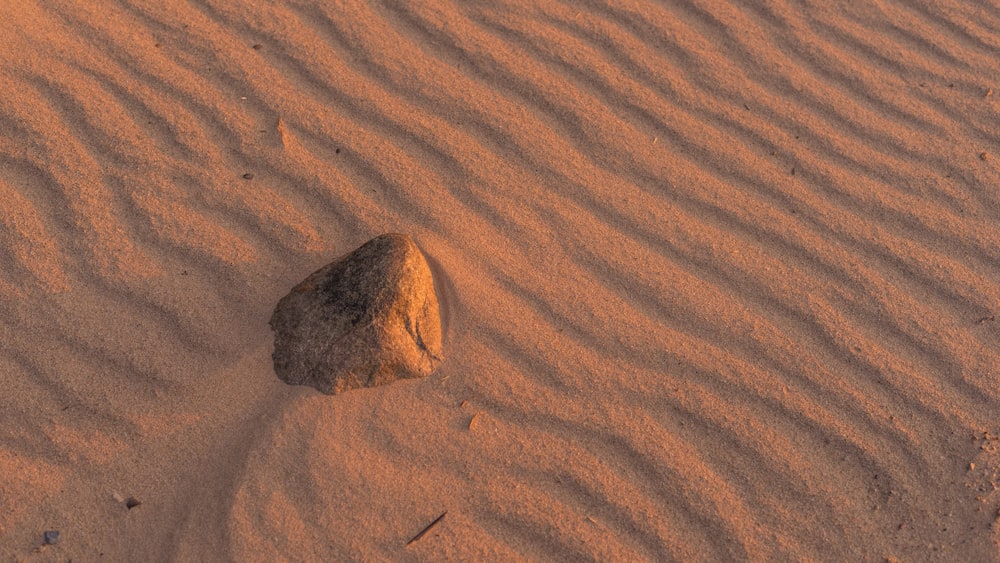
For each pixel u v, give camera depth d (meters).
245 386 2.32
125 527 2.14
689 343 2.50
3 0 3.06
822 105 3.09
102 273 2.47
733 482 2.28
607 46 3.19
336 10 3.19
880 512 2.26
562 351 2.45
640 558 2.17
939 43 3.29
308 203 2.68
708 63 3.17
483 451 2.28
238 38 3.07
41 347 2.34
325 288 2.39
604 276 2.62
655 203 2.79
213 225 2.60
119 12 3.10
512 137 2.90
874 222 2.80
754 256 2.69
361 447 2.25
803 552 2.20
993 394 2.44
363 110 2.91
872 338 2.54
